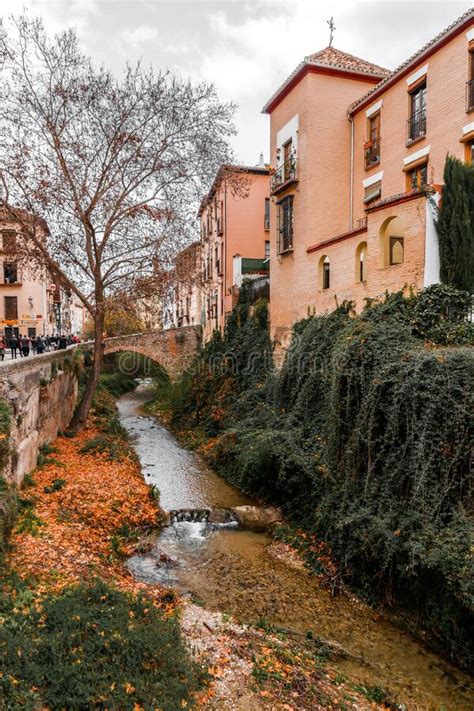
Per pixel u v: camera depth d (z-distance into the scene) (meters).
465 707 5.87
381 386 8.53
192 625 6.75
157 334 31.41
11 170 15.28
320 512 9.75
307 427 12.31
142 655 5.05
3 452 8.76
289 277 17.64
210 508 11.95
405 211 10.79
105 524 9.95
